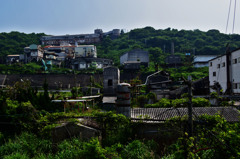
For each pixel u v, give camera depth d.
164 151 8.41
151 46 123.50
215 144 6.46
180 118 8.69
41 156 8.09
